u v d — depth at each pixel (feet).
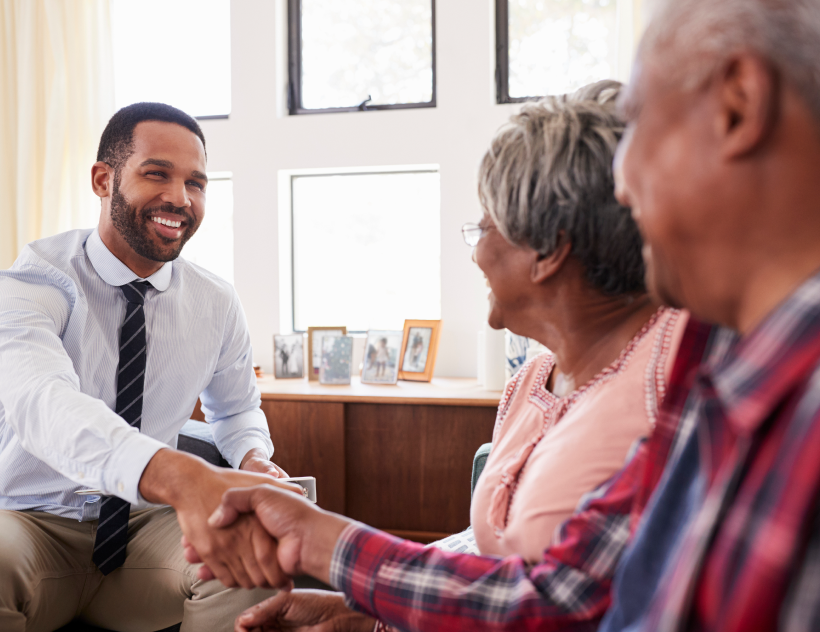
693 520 1.41
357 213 9.89
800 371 1.16
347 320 10.04
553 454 2.38
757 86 1.21
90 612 5.20
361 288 9.97
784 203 1.24
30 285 4.93
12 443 4.99
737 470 1.23
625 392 2.30
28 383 4.24
